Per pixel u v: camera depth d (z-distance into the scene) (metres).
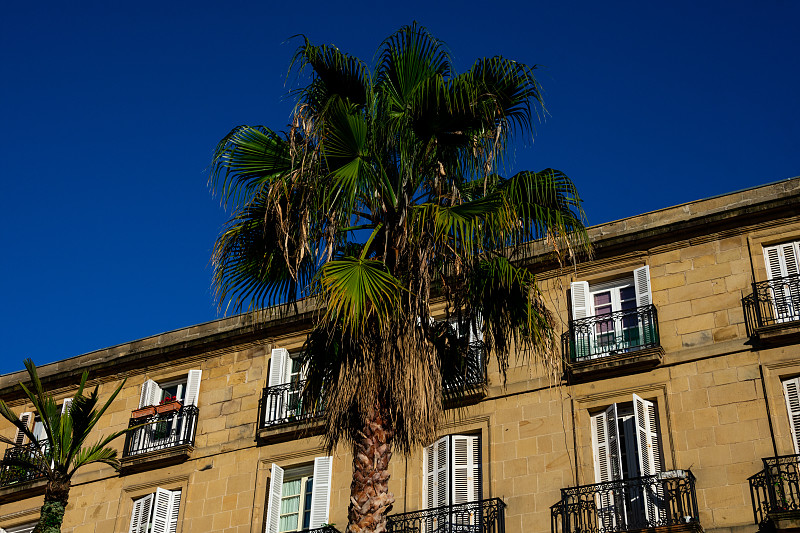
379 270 14.54
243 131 16.53
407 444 14.74
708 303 23.16
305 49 16.30
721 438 21.31
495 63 16.42
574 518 21.53
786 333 21.67
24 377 32.88
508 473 22.95
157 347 30.19
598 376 23.23
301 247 15.28
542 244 25.53
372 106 16.02
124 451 28.38
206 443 27.55
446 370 17.20
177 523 26.58
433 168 15.83
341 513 24.50
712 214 23.95
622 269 24.69
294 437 26.28
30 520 29.31
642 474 21.12
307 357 16.50
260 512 25.64
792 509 19.34
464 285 16.48
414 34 16.64
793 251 23.02
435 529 22.80
